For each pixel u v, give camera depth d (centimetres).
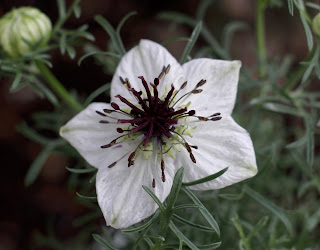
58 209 33
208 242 24
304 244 25
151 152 20
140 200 20
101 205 19
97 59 27
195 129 20
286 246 25
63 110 28
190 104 20
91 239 31
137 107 20
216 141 20
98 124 20
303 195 29
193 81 20
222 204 26
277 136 29
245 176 19
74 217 33
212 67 20
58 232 33
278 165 28
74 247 30
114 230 27
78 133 20
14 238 33
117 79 20
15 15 23
